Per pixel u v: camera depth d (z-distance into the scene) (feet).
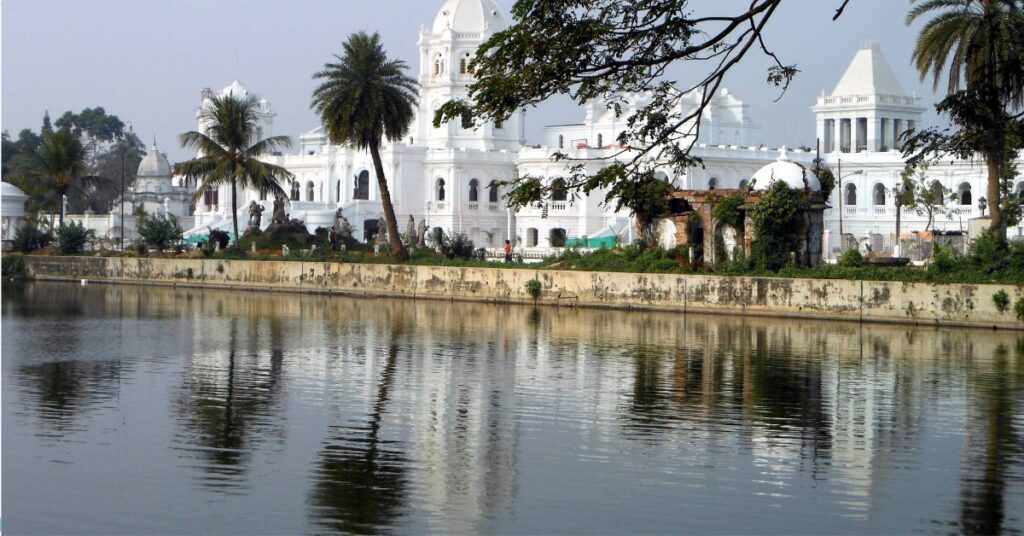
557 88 77.00
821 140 431.43
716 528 71.26
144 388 113.60
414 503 75.31
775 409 105.29
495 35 79.00
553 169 405.39
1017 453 88.89
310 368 127.85
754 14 74.79
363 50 256.11
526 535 69.87
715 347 149.18
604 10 76.13
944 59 199.21
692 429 96.17
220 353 140.36
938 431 96.48
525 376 122.93
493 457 86.17
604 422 98.58
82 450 87.45
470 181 426.10
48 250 304.91
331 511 73.56
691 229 217.77
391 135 262.26
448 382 118.52
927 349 148.46
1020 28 140.67
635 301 204.74
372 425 96.53
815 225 211.00
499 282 221.46
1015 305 170.81
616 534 70.18
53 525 71.00
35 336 157.79
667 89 78.74
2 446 88.33
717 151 396.57
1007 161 180.65
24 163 410.11
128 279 277.03
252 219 322.96
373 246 291.79
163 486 78.38
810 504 75.82
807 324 179.83
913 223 384.68
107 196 561.43
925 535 70.38
